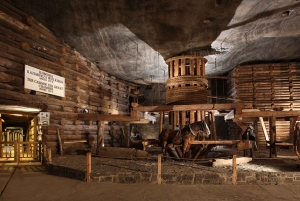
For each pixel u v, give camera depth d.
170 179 8.16
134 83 25.34
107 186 7.72
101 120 14.91
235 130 22.33
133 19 12.52
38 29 12.81
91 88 17.62
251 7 11.59
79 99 15.68
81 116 15.00
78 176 8.55
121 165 10.02
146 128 26.70
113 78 21.41
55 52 13.78
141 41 14.80
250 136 14.90
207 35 14.21
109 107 20.25
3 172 9.81
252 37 14.87
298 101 19.41
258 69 20.00
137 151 12.14
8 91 10.88
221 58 18.48
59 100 13.94
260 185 8.07
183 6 11.50
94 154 13.23
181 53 15.95
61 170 9.28
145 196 6.80
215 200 6.51
